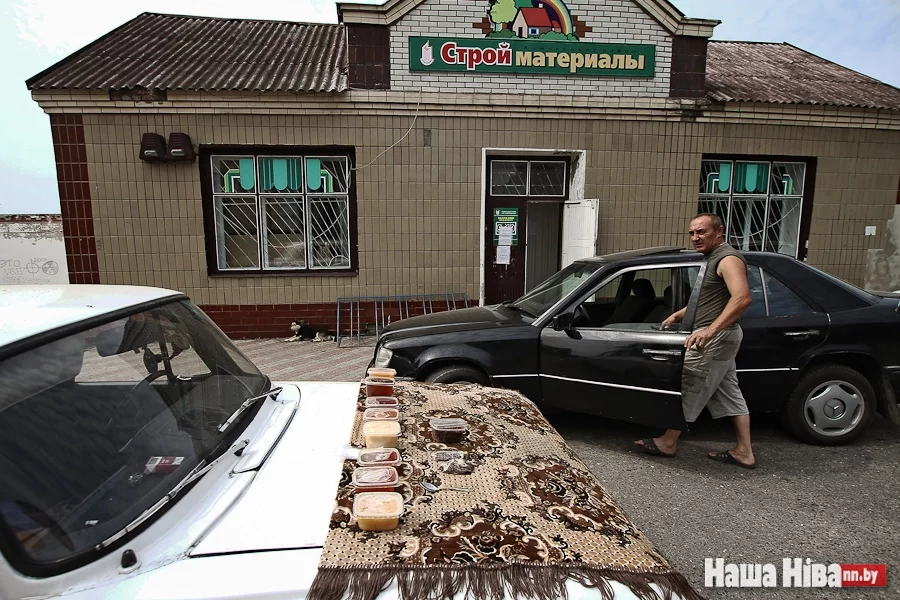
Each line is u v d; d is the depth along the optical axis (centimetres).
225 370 219
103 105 719
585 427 469
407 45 752
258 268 799
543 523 146
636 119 802
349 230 801
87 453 140
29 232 912
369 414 203
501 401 249
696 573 265
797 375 408
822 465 389
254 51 881
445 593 120
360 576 121
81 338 156
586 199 805
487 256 836
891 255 884
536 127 790
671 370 368
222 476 158
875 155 859
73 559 117
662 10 773
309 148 773
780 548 287
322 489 155
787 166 862
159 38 894
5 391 130
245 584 118
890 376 410
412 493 156
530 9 760
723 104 808
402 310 812
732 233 870
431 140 779
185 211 756
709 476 372
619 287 440
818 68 1013
